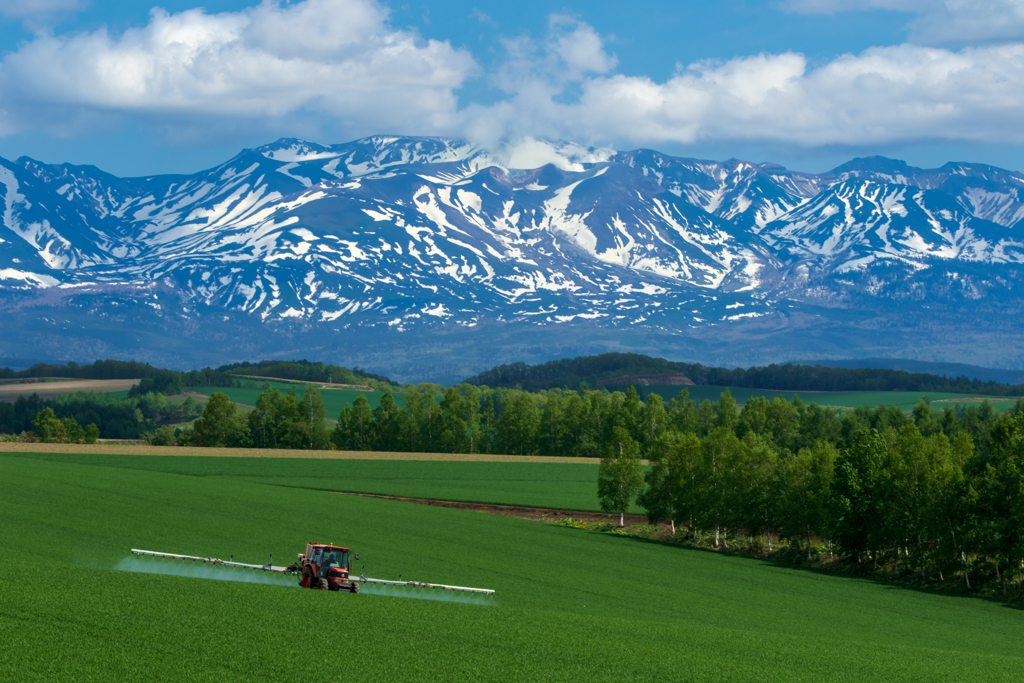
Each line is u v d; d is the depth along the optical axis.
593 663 48.81
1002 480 109.94
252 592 59.59
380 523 132.75
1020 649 76.31
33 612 47.66
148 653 42.31
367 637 49.59
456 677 43.19
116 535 101.69
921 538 119.69
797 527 137.75
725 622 81.44
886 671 53.81
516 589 92.25
